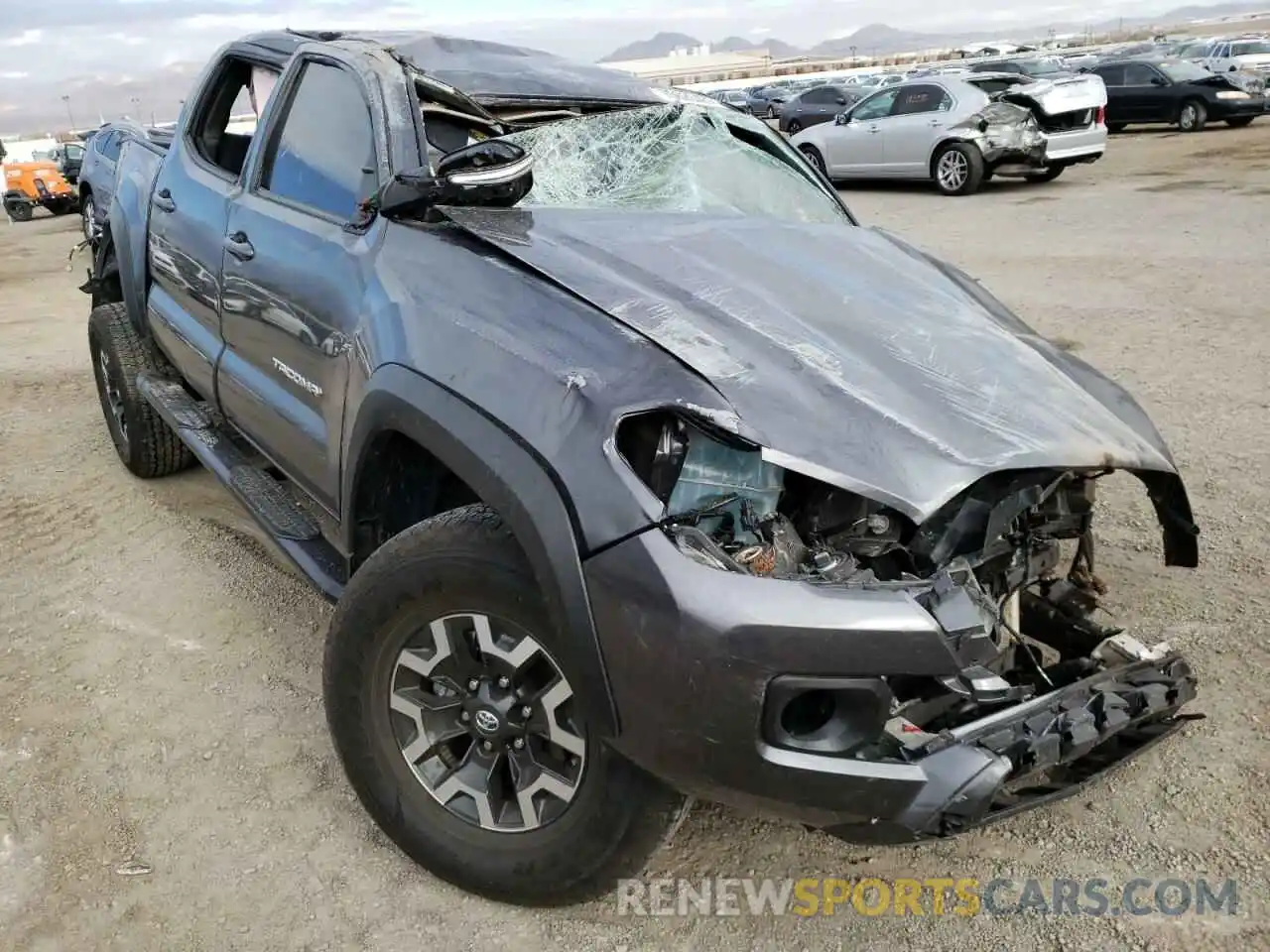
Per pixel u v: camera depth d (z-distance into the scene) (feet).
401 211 9.08
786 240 9.78
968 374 8.05
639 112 11.89
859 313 8.51
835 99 75.66
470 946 7.70
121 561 13.93
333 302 9.32
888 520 7.20
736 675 6.15
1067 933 7.74
